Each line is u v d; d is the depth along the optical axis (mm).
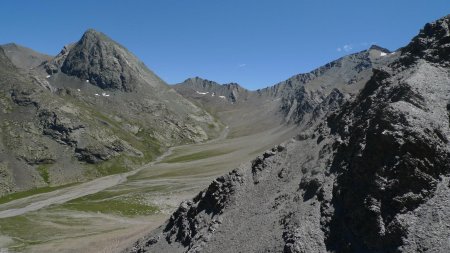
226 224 41875
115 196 141375
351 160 34594
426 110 32688
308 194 37031
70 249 73375
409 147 29812
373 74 46406
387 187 29531
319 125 47969
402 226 27375
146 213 108438
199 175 168125
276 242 34094
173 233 48125
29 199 155750
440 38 41531
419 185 28719
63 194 161125
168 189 142875
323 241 31547
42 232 90375
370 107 39562
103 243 73938
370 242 28719
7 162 191125
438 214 26766
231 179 46844
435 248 25219
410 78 35969
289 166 44344
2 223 100188
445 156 29516
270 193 42281
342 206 32469
